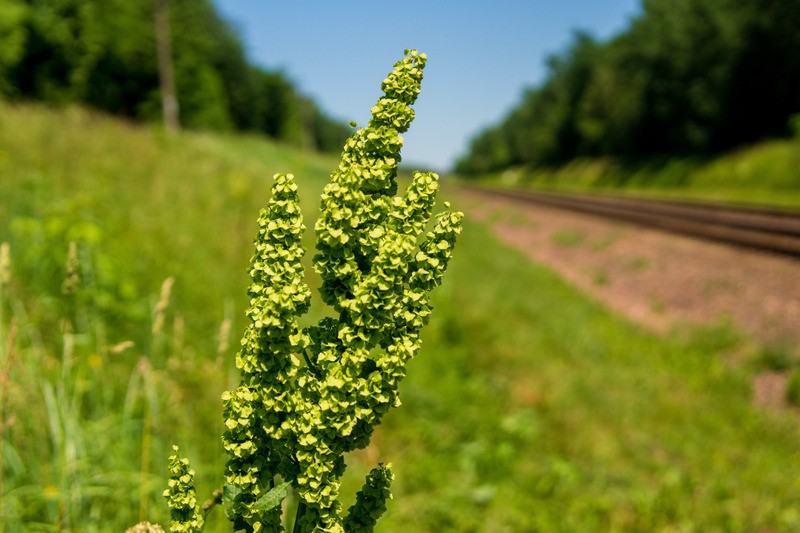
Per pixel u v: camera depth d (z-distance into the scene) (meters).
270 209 1.47
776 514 6.06
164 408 4.29
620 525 5.52
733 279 14.37
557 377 8.48
